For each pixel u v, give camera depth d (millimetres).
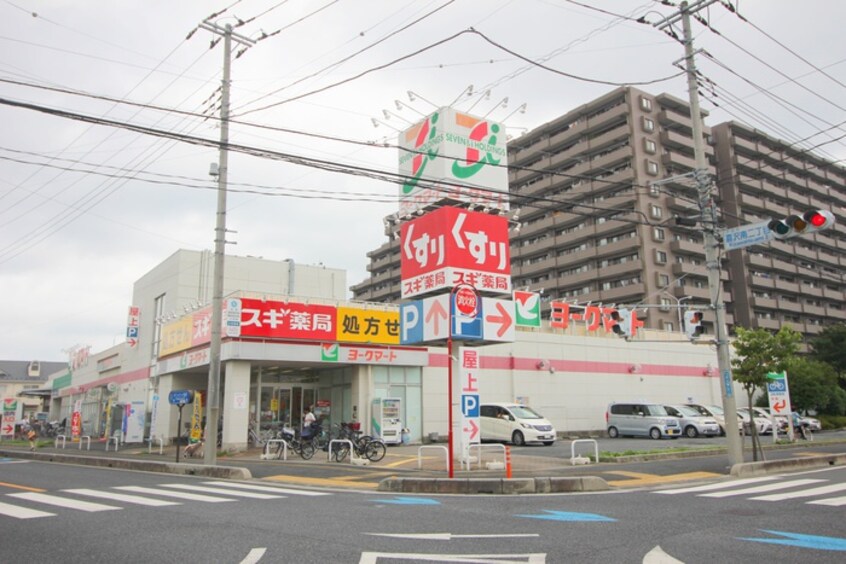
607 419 29406
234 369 21359
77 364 47875
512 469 14195
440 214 15688
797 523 7562
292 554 5879
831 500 9562
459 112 17297
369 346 23828
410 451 19875
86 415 42500
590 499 10039
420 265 16156
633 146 59312
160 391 29344
